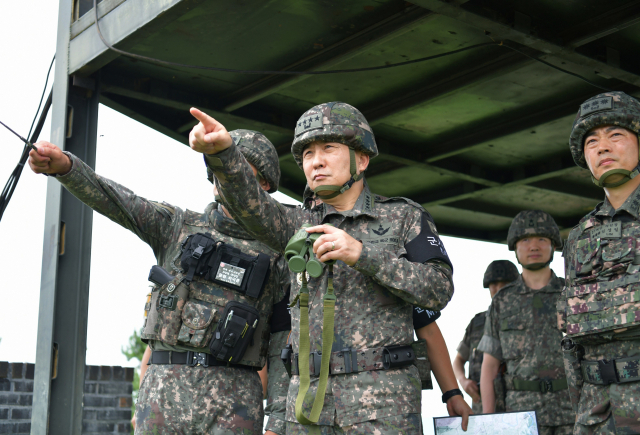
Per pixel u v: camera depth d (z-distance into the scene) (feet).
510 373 16.34
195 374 10.11
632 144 9.30
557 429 15.57
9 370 18.57
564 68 14.67
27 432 18.61
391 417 7.43
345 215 8.37
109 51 13.24
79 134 14.16
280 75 14.94
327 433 7.57
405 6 12.66
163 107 16.38
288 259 7.59
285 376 10.33
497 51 14.30
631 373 8.73
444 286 7.93
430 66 14.90
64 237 13.44
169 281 10.41
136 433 10.08
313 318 8.00
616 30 12.54
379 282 7.55
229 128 17.16
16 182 15.05
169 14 12.05
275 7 12.63
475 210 22.47
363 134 8.46
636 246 8.98
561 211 23.44
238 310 10.28
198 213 11.32
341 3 12.53
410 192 21.94
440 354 10.87
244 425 10.15
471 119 17.43
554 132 17.67
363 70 14.39
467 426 10.18
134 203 10.68
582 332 9.23
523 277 16.96
